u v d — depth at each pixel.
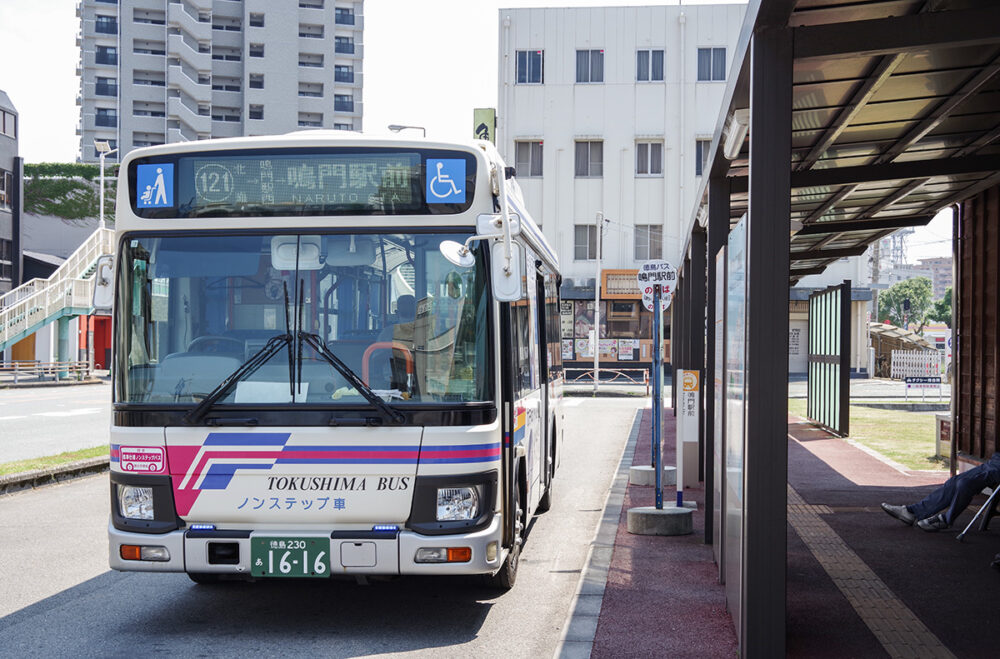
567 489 12.48
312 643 5.83
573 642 5.64
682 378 9.50
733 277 5.86
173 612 6.57
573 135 45.91
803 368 48.19
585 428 21.88
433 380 5.82
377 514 5.70
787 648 5.49
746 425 4.73
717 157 7.68
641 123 45.72
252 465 5.76
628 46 45.69
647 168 45.84
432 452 5.70
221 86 77.62
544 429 9.71
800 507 10.53
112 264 6.25
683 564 7.70
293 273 5.95
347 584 7.37
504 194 5.76
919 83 6.29
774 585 4.70
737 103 5.91
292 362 5.84
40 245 68.19
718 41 45.34
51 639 5.93
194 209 6.06
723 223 8.32
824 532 9.07
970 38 4.46
